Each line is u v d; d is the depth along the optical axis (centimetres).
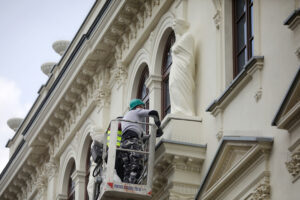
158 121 1967
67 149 2983
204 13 2105
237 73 1941
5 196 3603
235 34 1975
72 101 2914
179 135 1981
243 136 1731
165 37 2320
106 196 1925
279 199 1606
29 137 3195
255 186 1681
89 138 2819
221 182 1770
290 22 1638
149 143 1953
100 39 2619
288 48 1661
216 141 1909
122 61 2564
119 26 2564
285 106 1566
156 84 2308
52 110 2980
